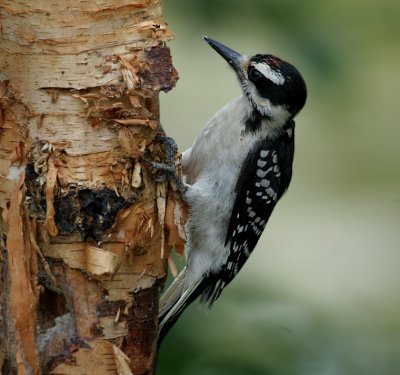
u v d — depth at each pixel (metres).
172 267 8.34
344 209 13.39
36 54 7.50
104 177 7.67
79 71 7.55
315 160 13.41
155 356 8.24
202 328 10.17
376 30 11.92
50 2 7.45
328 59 11.22
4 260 7.61
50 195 7.50
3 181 7.60
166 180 8.33
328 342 11.09
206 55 12.50
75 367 7.58
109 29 7.58
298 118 12.79
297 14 11.01
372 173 13.27
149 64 7.69
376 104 12.38
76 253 7.59
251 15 10.84
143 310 7.98
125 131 7.74
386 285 12.68
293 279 12.42
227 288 10.99
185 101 12.49
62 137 7.59
